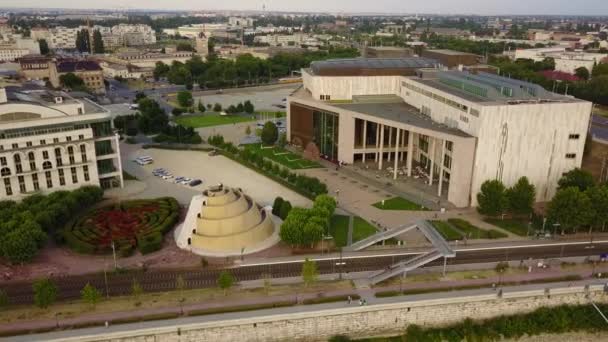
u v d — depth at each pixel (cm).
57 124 16950
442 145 18338
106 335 10338
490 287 12262
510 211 16175
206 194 14812
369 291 12094
